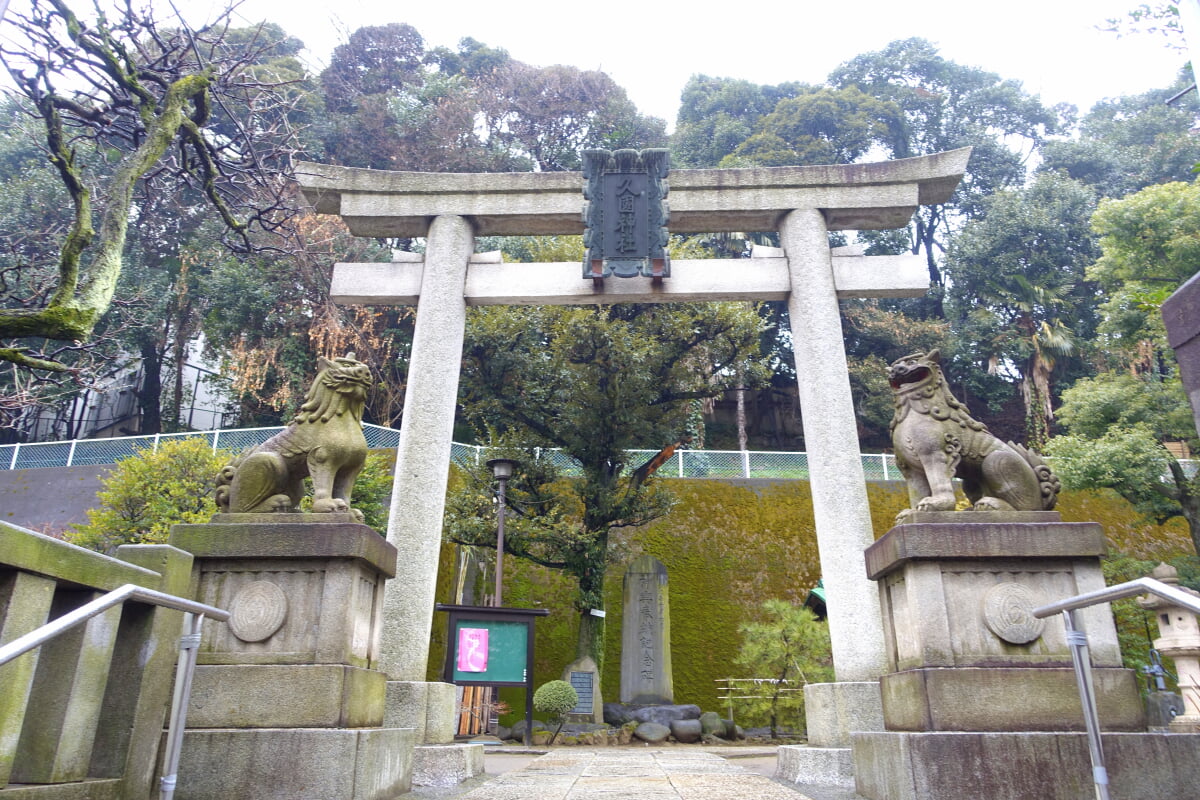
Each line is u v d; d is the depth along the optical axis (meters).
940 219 34.41
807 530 19.42
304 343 21.91
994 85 36.22
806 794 5.64
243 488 5.45
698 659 17.39
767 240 25.55
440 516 7.68
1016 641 4.82
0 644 2.89
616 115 29.53
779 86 35.72
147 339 23.08
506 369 15.27
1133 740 4.36
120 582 3.63
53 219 18.11
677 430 16.28
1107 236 14.32
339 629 4.93
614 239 8.41
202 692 4.71
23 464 19.78
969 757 4.36
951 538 4.99
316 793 4.40
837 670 7.05
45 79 6.04
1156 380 14.72
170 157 8.46
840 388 7.88
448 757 6.34
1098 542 4.96
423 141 26.16
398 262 8.75
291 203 10.79
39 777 3.17
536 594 17.61
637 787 5.71
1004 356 28.08
